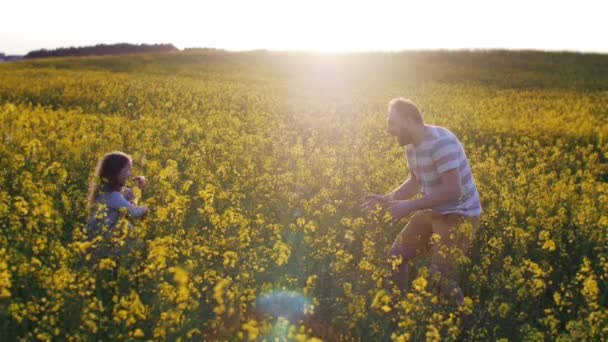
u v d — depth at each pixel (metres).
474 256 6.85
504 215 8.36
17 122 12.77
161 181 7.38
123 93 24.73
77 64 53.09
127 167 6.28
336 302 5.26
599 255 6.49
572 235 7.19
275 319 4.75
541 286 5.34
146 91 25.47
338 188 9.13
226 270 5.51
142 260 5.19
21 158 8.34
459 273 6.04
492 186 10.27
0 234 5.73
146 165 9.00
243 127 16.38
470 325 5.22
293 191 8.95
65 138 10.66
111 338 4.23
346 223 6.54
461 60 60.88
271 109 22.55
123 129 13.07
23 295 4.82
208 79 40.53
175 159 10.64
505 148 15.34
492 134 18.89
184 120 15.19
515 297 5.51
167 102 21.70
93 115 16.45
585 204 8.83
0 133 11.20
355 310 4.82
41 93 24.14
